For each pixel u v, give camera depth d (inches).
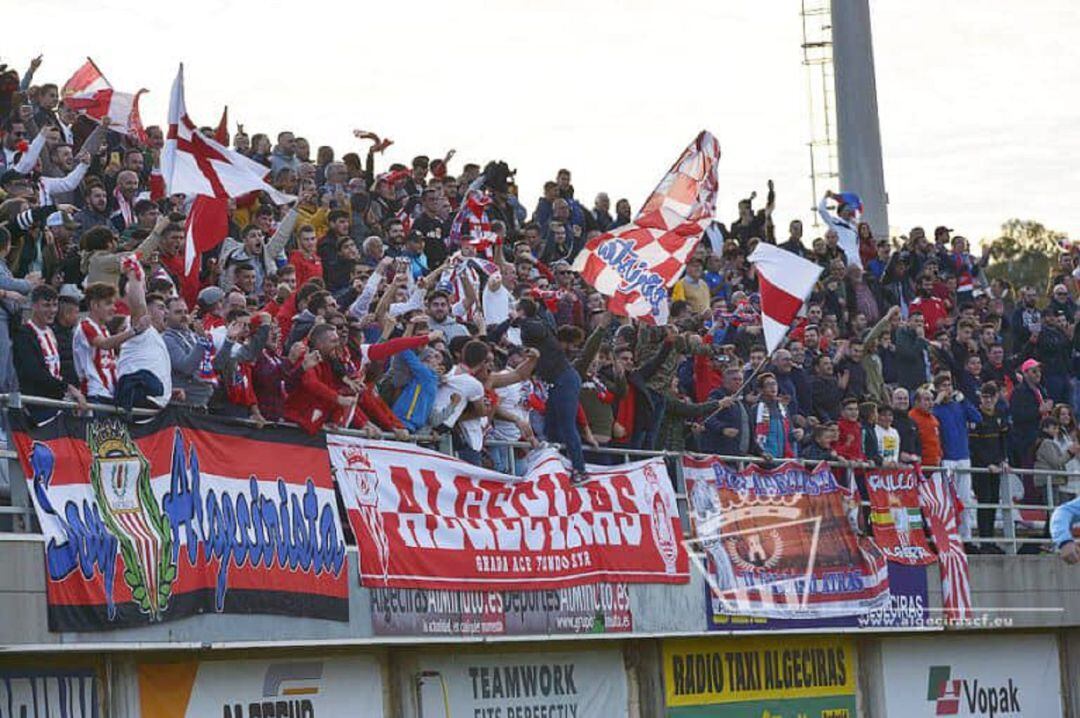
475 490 1561.3
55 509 1199.6
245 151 1966.0
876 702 2071.9
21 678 1225.4
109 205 1738.4
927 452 2100.1
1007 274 6737.2
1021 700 2271.2
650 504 1738.4
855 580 1959.9
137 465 1266.0
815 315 2170.3
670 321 1927.9
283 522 1379.2
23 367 1227.9
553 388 1641.2
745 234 2443.4
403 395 1528.1
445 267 1701.5
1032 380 2244.1
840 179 3132.4
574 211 2240.4
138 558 1252.5
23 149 1695.4
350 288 1678.2
